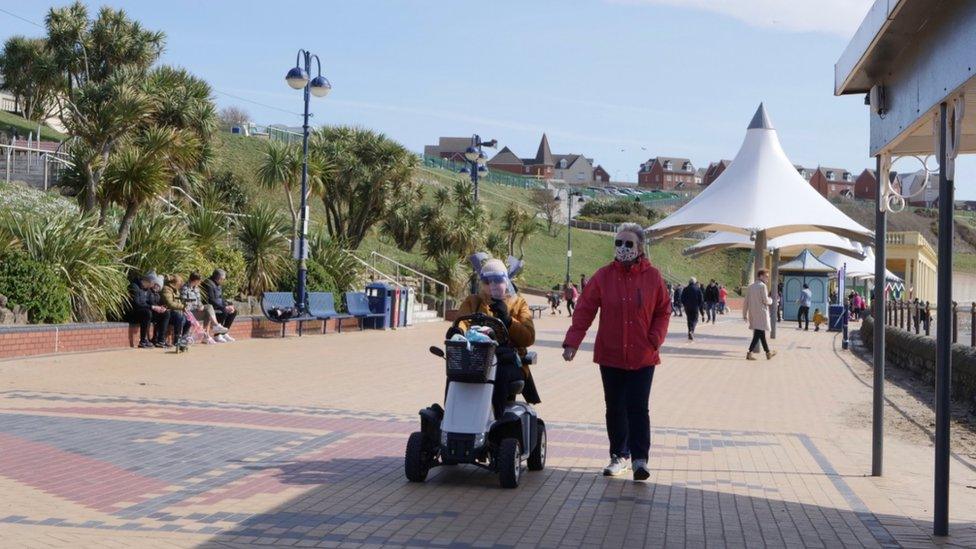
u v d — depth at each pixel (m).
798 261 50.34
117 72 24.06
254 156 63.22
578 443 10.12
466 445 7.61
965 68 5.53
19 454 8.34
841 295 44.34
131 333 18.50
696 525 6.69
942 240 6.48
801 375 19.48
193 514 6.56
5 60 60.41
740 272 101.12
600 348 8.16
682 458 9.38
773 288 32.41
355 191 40.31
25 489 7.10
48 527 6.09
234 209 33.03
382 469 8.36
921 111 6.71
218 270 21.52
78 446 8.80
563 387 15.52
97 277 18.17
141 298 18.55
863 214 134.25
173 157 22.00
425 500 7.21
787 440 10.79
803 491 7.97
